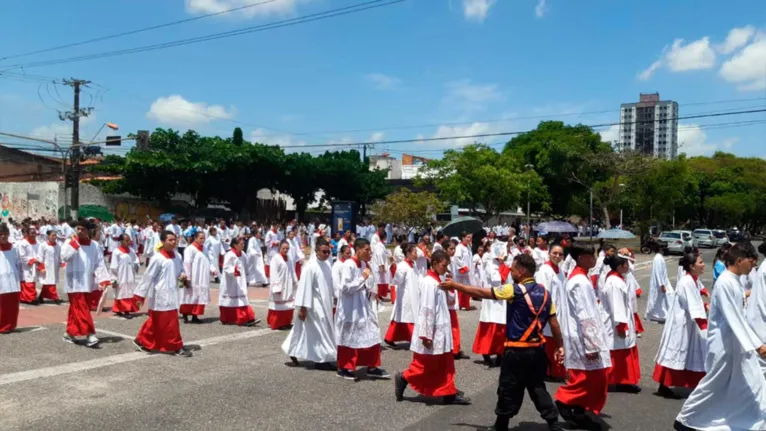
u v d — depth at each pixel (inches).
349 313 317.1
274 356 365.1
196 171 1389.0
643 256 1438.2
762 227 3457.2
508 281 425.7
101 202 1422.2
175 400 270.8
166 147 1459.2
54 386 288.7
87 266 378.0
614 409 270.8
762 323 287.6
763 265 291.9
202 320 490.0
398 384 275.9
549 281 330.6
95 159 1697.8
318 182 1626.5
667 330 293.1
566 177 1786.4
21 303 556.1
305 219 1847.9
